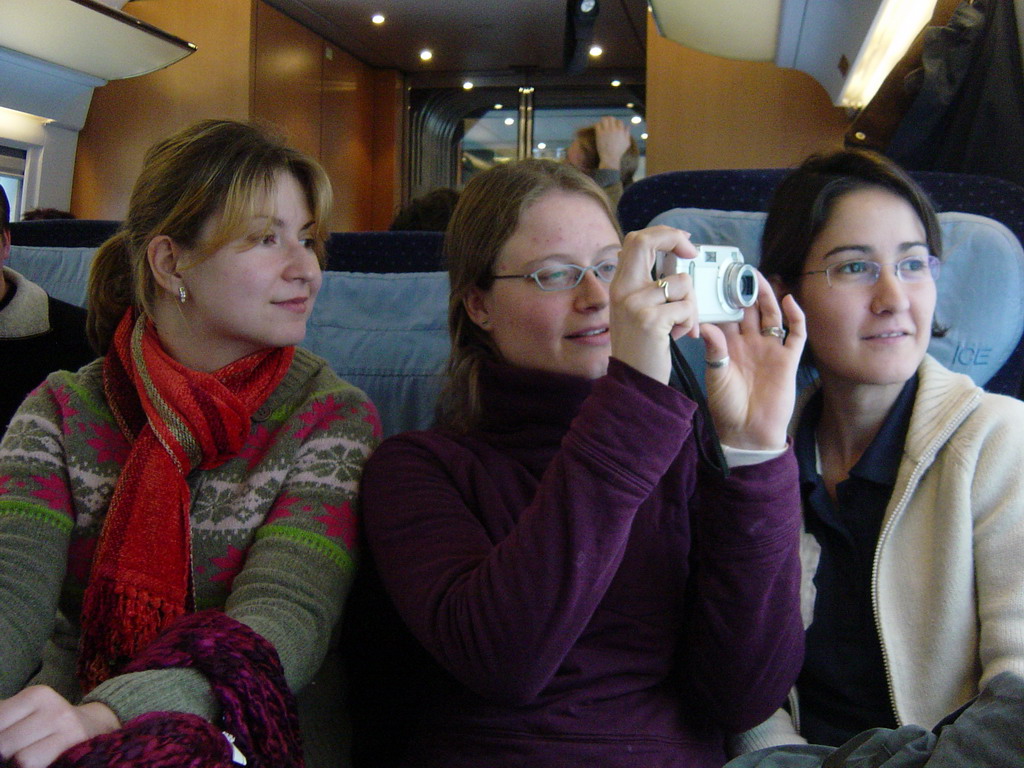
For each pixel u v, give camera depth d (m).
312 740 1.02
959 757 0.67
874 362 1.07
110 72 4.41
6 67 4.21
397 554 0.95
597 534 0.80
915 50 1.86
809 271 1.11
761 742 1.02
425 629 0.87
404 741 1.11
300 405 1.10
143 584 0.95
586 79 7.11
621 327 0.82
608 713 0.93
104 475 1.03
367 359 1.46
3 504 0.98
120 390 1.05
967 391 1.07
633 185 1.52
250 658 0.78
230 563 1.02
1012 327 1.28
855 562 1.09
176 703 0.71
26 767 0.62
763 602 0.93
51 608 0.95
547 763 0.90
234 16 5.22
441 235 1.75
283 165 1.03
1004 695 0.71
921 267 1.08
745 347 0.94
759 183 1.48
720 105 3.22
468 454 1.04
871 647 1.06
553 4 5.54
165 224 1.01
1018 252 1.28
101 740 0.63
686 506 1.03
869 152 1.12
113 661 0.94
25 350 1.63
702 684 0.97
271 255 1.02
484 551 0.93
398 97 7.18
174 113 5.28
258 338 1.03
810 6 2.17
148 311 1.07
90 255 1.86
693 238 1.39
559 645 0.81
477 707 0.94
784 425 0.92
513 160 1.09
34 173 4.96
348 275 1.56
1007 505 1.00
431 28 6.06
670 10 2.43
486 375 1.08
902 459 1.07
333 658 1.13
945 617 1.00
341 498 1.04
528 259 1.01
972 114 1.81
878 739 0.76
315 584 0.95
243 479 1.05
